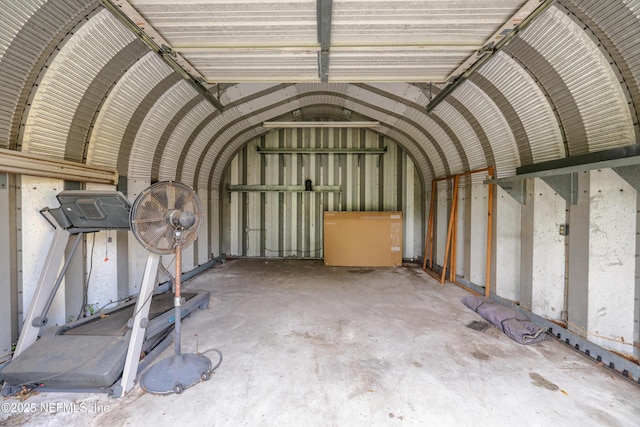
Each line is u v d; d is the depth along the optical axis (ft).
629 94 6.78
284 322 10.29
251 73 9.22
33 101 7.46
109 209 7.22
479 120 11.86
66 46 7.37
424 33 6.99
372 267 19.51
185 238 7.66
